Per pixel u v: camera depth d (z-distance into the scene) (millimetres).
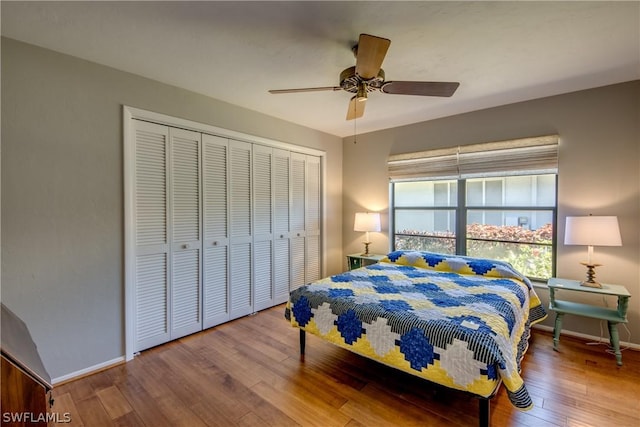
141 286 2379
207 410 1711
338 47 1911
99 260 2131
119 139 2213
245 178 3131
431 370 1553
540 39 1812
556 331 2430
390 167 3861
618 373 2051
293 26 1679
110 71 2164
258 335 2711
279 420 1630
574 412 1664
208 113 2754
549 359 2252
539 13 1560
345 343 1939
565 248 2713
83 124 2045
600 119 2545
